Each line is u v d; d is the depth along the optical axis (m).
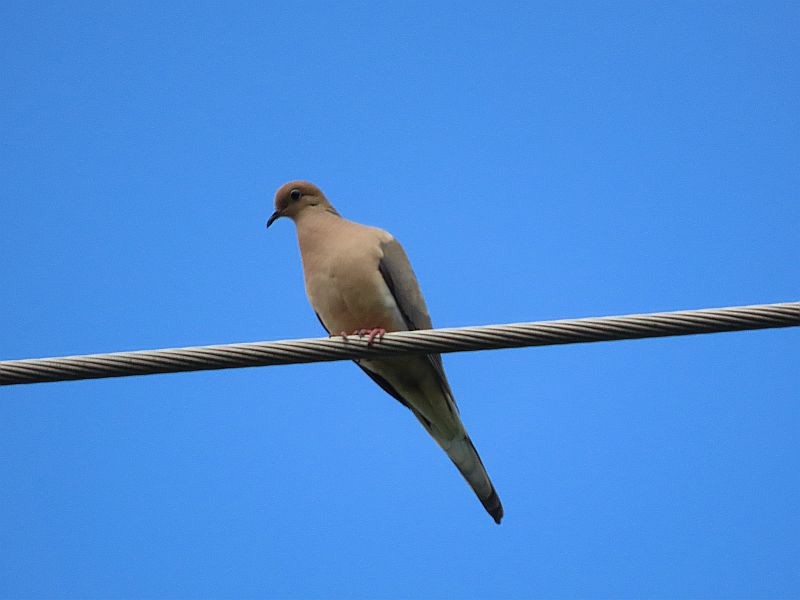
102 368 9.29
